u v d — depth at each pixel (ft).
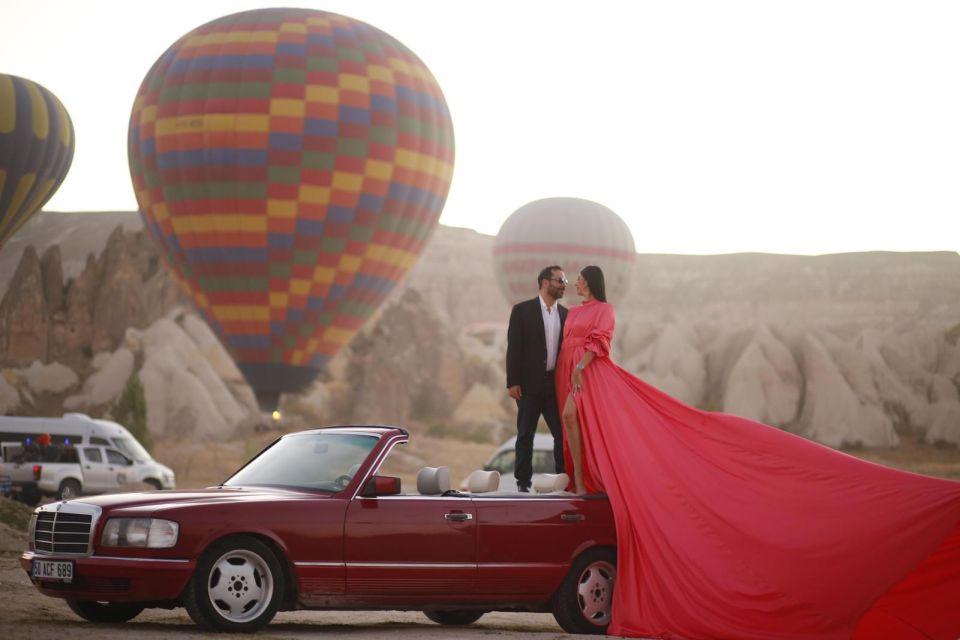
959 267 497.05
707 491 33.53
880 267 500.74
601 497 33.91
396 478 30.68
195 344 324.39
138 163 136.77
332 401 339.16
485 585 31.71
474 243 529.04
